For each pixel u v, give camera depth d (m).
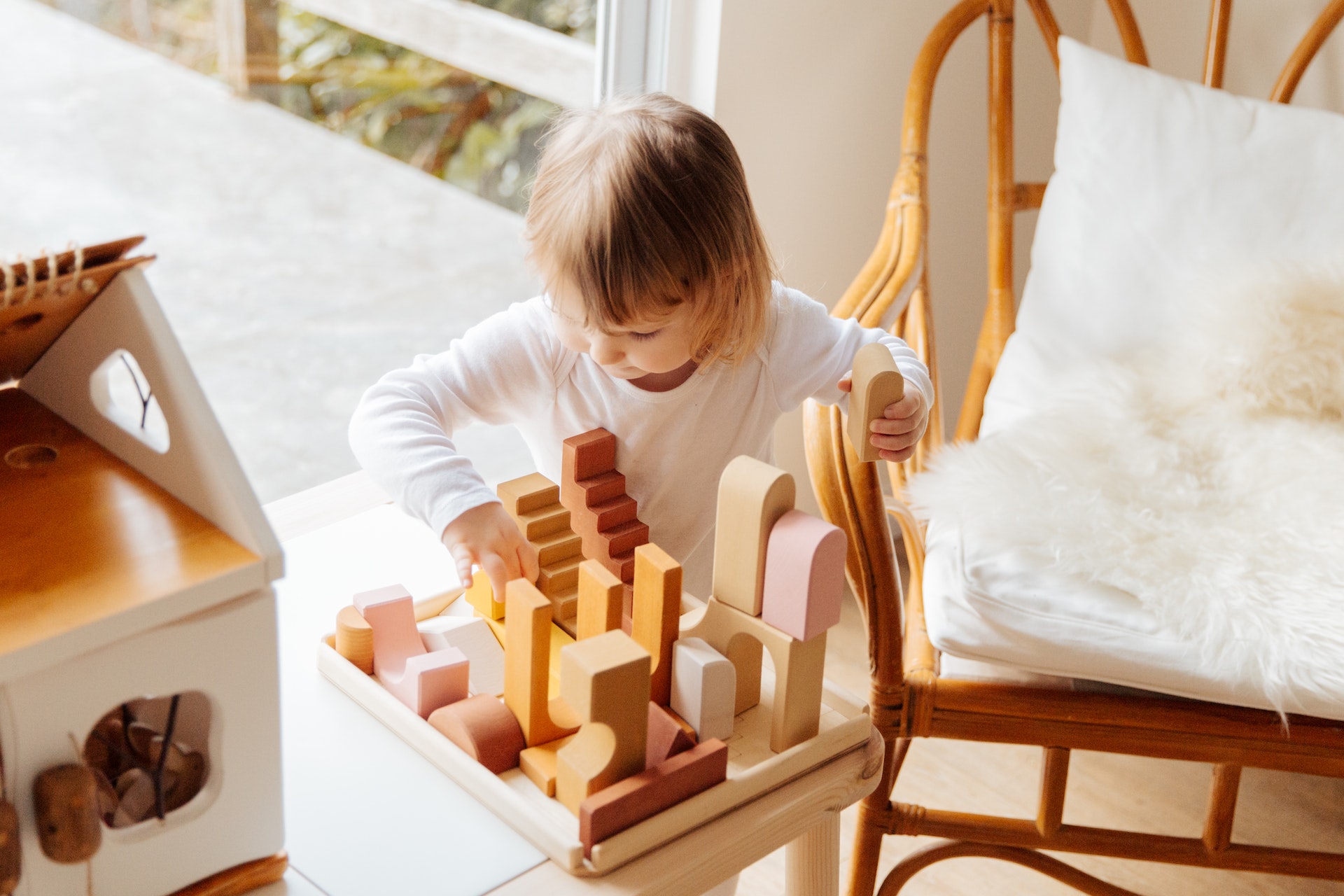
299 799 0.68
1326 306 1.23
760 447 1.09
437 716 0.71
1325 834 1.42
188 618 0.55
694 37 1.38
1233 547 1.04
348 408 1.64
